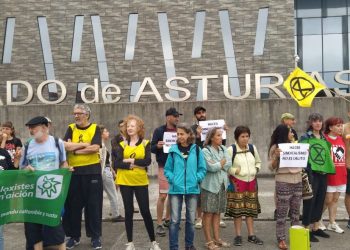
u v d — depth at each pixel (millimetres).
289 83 9031
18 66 21469
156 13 21062
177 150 6340
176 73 20969
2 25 21438
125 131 6742
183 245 7062
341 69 27562
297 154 6680
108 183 8688
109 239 7523
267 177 15148
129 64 21141
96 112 15719
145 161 6453
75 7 21328
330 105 15078
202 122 7887
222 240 7344
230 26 20750
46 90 21422
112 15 21203
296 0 28234
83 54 21391
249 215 6992
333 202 7688
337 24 27797
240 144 7074
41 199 5492
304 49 27984
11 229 8266
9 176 5375
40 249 5590
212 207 6684
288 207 6801
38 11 21391
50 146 5816
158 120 15539
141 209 6477
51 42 21375
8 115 15891
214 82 20797
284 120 8023
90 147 6625
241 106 15398
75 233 6926
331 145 7562
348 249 6723
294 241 5828
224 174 6770
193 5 20938
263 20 20734
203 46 20922
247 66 20656
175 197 6305
